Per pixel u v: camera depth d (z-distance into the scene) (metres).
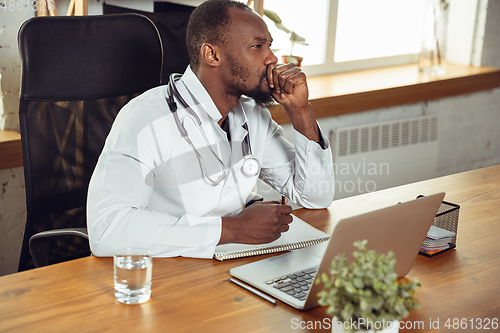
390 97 2.86
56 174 1.56
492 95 3.50
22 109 1.50
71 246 1.62
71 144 1.58
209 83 1.32
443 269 1.16
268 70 1.30
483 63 3.45
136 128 1.28
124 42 1.63
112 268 1.12
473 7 3.39
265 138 1.54
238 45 1.26
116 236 1.15
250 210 1.23
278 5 2.86
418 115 3.17
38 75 1.50
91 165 1.62
